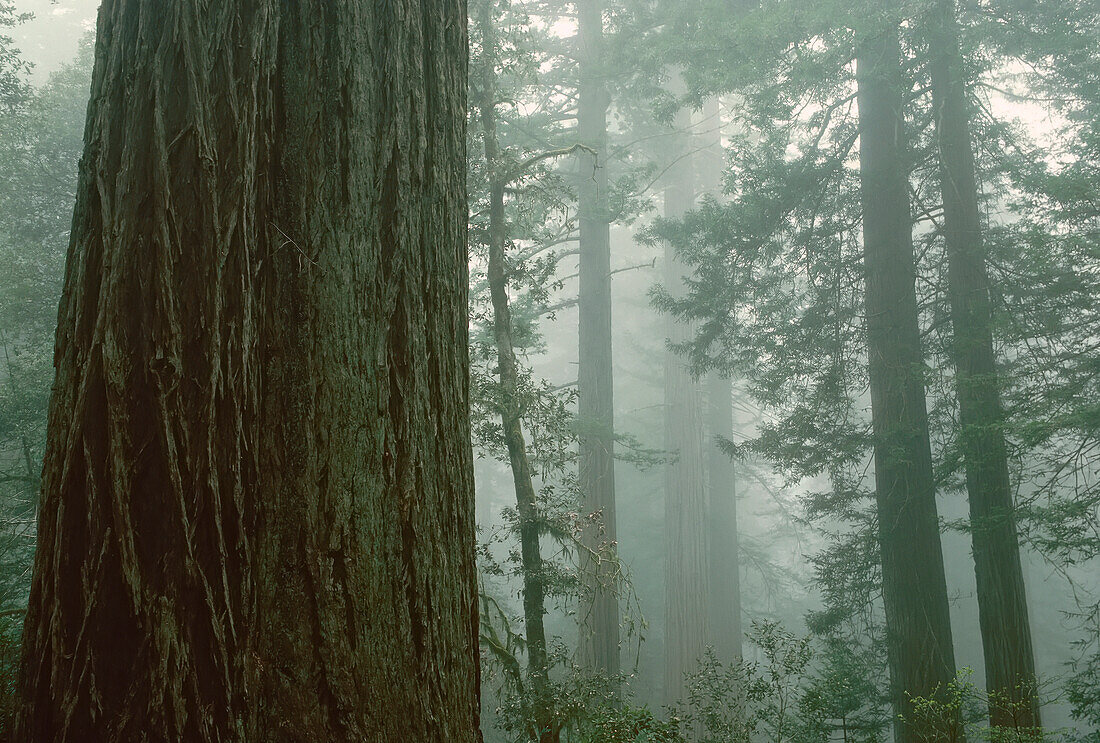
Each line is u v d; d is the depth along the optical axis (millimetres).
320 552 2006
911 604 11711
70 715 1778
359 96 2395
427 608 2199
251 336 2062
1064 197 10453
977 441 11195
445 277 2590
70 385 1984
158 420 1917
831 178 13789
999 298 12219
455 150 2768
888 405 12562
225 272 2053
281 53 2318
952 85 12648
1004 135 13305
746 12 14344
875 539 12492
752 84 13625
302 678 1916
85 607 1831
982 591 11117
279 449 2053
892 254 13164
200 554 1877
